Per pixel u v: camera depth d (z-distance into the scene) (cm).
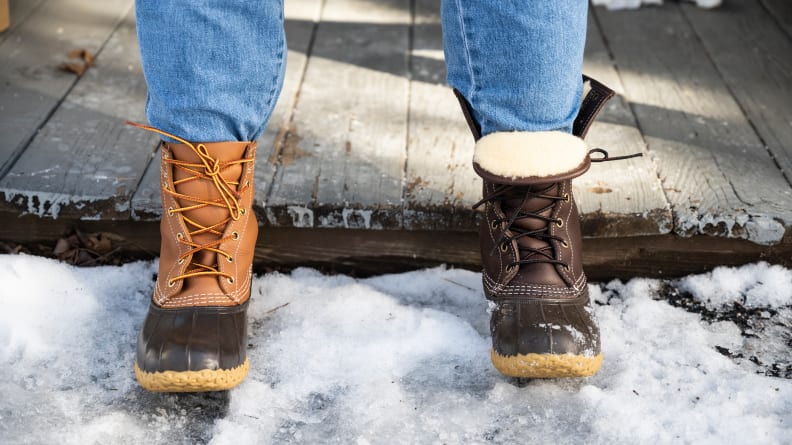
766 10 241
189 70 117
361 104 189
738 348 141
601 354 127
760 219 149
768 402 125
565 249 132
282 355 136
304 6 243
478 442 119
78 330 141
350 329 142
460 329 141
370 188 157
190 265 128
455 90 128
